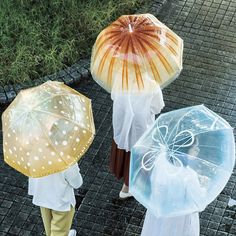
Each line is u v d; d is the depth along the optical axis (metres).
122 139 6.80
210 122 6.00
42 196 6.45
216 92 8.95
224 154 5.78
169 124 5.99
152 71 6.36
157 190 5.58
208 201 5.58
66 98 6.16
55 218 6.77
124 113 6.54
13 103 6.19
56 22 9.59
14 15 9.66
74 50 9.27
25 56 9.07
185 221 6.20
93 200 7.76
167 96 8.88
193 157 5.71
